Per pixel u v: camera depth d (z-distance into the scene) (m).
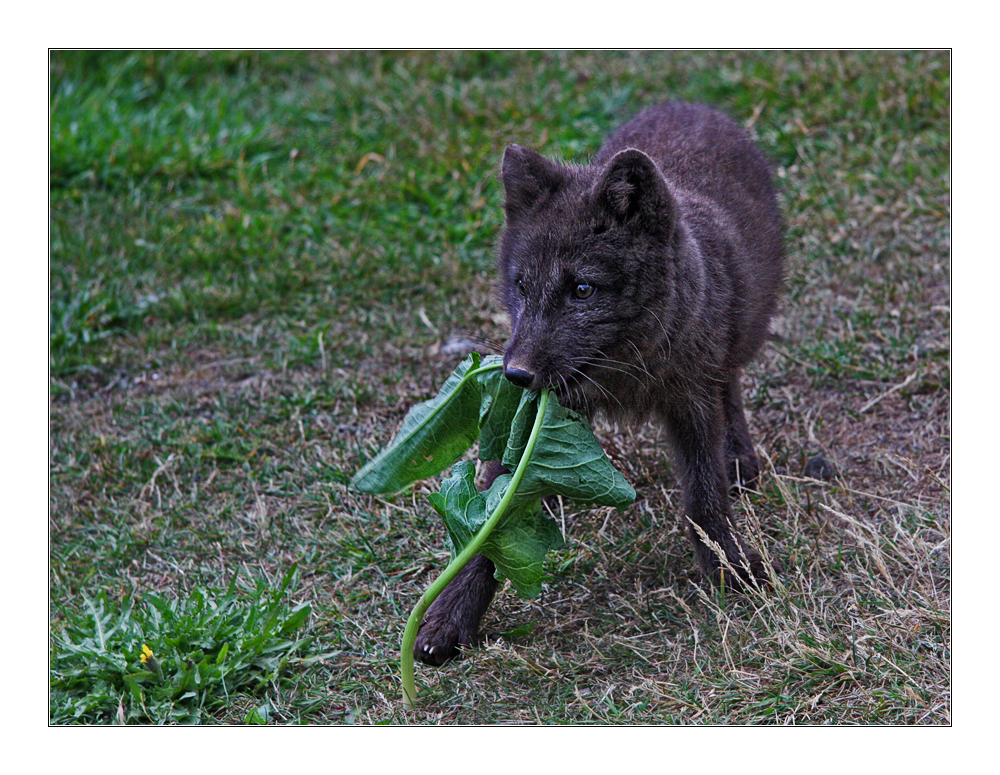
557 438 4.27
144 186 9.23
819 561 5.01
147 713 4.40
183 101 10.53
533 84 10.30
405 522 5.67
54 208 8.99
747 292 5.19
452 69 10.84
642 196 4.28
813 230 7.84
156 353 7.54
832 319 7.09
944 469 5.64
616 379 4.69
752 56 10.15
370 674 4.69
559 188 4.58
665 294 4.45
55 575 5.53
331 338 7.41
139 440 6.64
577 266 4.31
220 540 5.75
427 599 4.30
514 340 4.33
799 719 4.20
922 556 4.95
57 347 7.52
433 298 7.79
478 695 4.46
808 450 5.99
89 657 4.60
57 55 11.04
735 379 5.76
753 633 4.58
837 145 8.66
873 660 4.34
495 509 4.27
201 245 8.43
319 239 8.42
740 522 5.44
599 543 5.35
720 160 5.88
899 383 6.40
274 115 10.29
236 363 7.36
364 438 6.45
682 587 5.08
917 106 8.84
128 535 5.82
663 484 5.79
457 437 4.63
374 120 9.98
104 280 8.07
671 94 9.87
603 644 4.69
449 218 8.47
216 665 4.54
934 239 7.52
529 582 4.37
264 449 6.46
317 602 5.17
